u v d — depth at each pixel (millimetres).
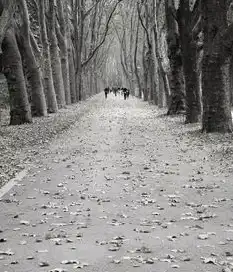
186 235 7699
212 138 19453
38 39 41000
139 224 8484
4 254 6863
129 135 23625
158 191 11273
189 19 25766
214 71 20531
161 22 41594
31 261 6535
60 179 12875
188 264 6336
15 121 27828
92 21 61781
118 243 7289
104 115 38844
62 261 6488
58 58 44219
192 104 26922
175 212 9312
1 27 19609
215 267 6203
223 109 20734
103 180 12703
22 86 27672
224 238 7484
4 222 8734
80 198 10672
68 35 55531
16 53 27281
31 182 12484
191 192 11062
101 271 6117
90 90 91250
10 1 19641
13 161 15633
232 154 15672
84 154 17391
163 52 40250
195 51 26250
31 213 9375
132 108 49219
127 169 14289
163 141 20625
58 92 44781
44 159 16297
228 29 19891
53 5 41750
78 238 7625
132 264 6352
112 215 9172
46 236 7703
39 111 33281
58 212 9438
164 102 45938
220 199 10219
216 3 20109
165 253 6801
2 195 10992
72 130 26469
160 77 44969
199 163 14797
